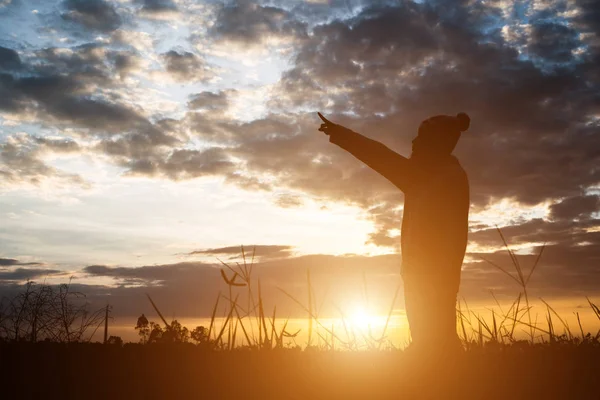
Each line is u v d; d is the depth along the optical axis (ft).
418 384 16.03
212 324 19.04
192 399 15.14
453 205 20.45
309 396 15.30
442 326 19.72
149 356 18.88
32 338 22.35
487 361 17.88
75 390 15.81
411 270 20.47
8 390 15.79
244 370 17.25
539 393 15.08
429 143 21.61
